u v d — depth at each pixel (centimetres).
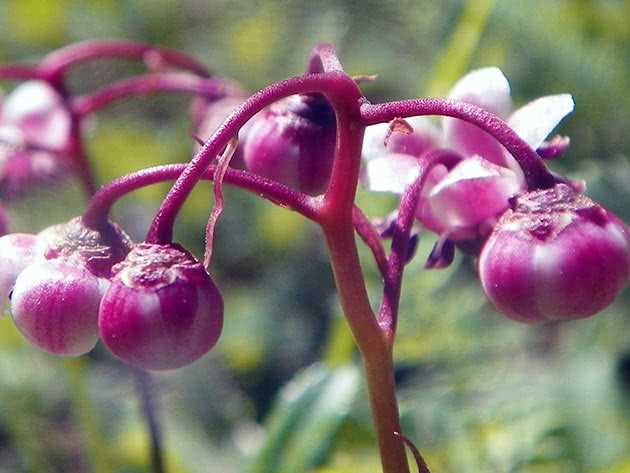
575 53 19
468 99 11
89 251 10
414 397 16
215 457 18
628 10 19
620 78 19
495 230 10
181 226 22
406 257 11
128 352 10
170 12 25
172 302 9
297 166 11
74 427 18
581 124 19
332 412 14
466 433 15
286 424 14
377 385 10
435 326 16
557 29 19
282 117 11
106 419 18
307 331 21
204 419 19
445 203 11
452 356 16
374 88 22
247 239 22
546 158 11
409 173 11
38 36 25
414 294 16
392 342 10
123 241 10
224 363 20
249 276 22
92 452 16
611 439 15
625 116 19
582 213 10
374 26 22
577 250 10
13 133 15
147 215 22
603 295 10
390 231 11
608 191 17
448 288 17
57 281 10
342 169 10
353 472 15
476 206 11
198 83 15
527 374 16
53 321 10
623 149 19
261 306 21
